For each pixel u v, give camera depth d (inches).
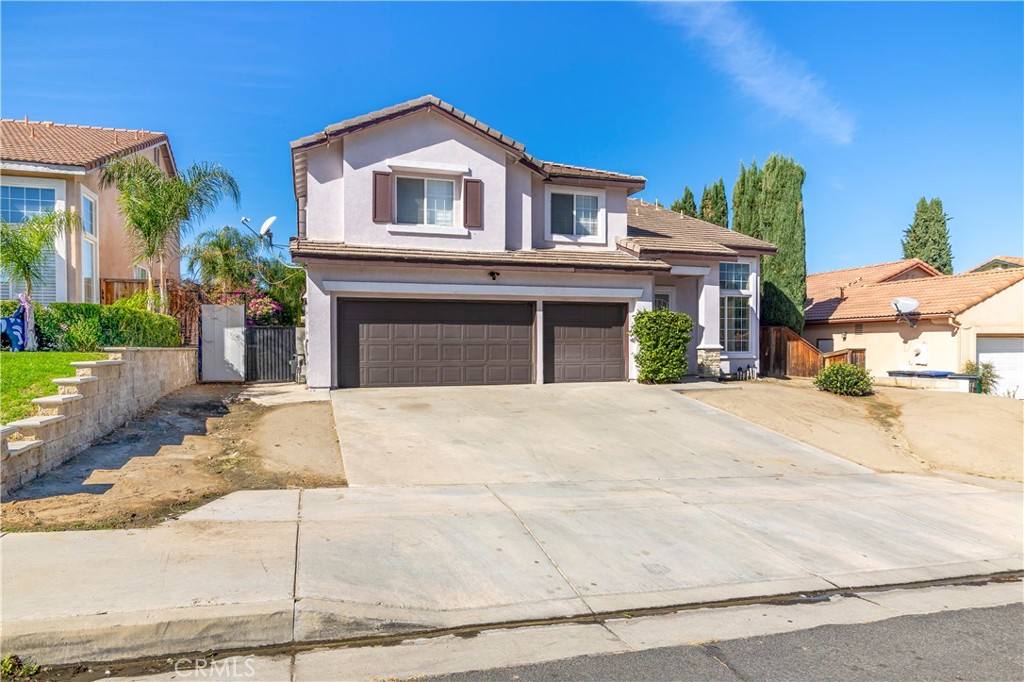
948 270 1708.9
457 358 615.5
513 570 221.3
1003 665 173.5
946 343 821.9
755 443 447.5
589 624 191.9
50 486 276.8
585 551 242.1
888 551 262.4
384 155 609.0
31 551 204.4
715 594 214.8
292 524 247.9
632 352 666.2
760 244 818.8
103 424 362.6
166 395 501.7
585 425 465.4
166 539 221.8
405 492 308.5
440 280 597.9
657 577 224.4
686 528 273.6
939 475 408.8
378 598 190.7
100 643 159.6
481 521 266.8
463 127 630.5
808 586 225.9
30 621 159.5
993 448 462.3
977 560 258.5
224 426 420.2
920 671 169.2
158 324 578.2
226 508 265.1
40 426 288.5
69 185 640.4
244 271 1049.5
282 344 656.4
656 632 187.9
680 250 708.0
